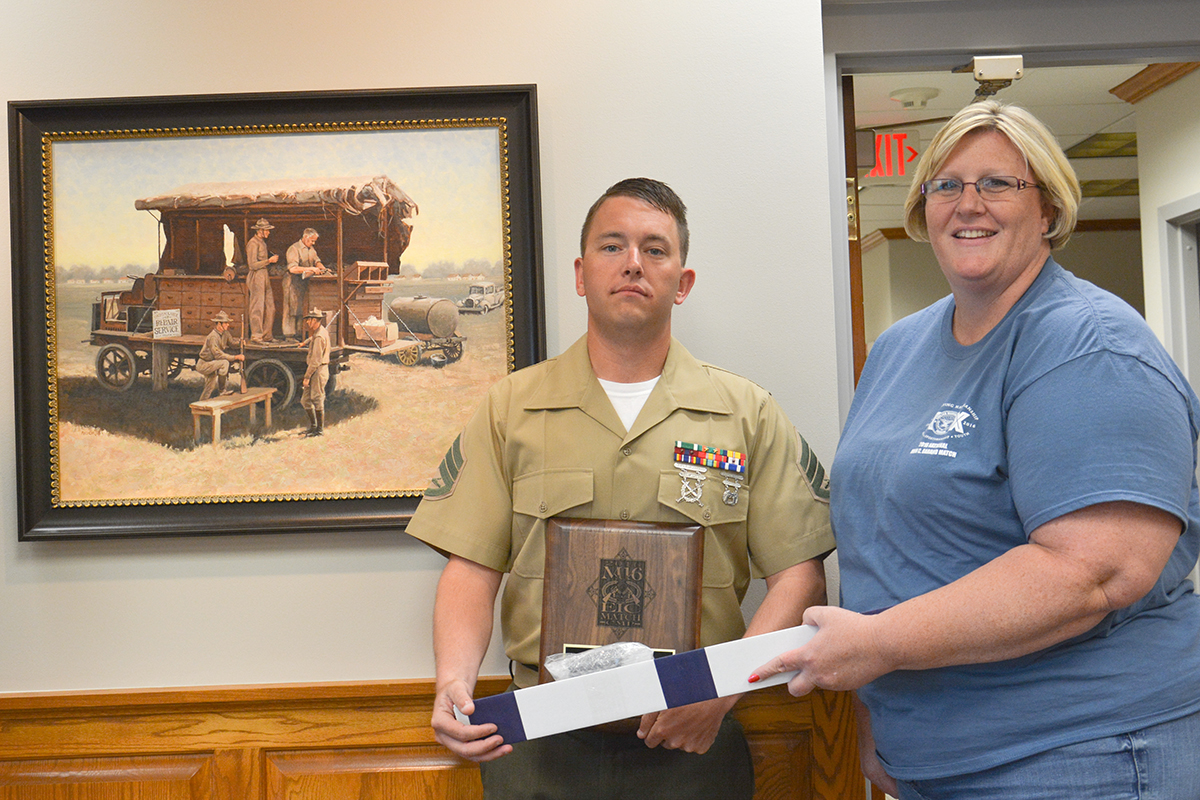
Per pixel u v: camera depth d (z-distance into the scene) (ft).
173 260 6.26
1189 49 6.87
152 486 6.22
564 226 6.33
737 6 6.39
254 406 6.25
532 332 6.22
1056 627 3.64
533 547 5.14
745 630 5.32
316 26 6.37
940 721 4.08
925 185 4.35
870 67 6.93
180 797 6.17
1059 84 10.49
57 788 6.17
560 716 4.44
